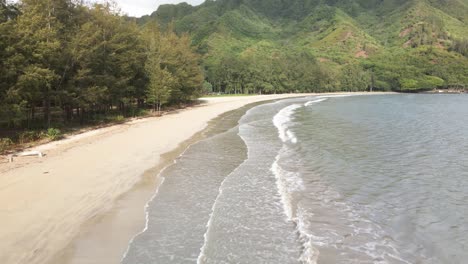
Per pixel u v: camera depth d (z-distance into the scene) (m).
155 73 41.53
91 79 28.27
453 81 136.25
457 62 142.00
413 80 133.62
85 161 15.93
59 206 10.35
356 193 12.27
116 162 15.93
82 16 29.36
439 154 18.86
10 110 19.75
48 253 7.71
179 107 53.59
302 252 8.03
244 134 25.70
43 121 27.44
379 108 54.47
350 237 8.83
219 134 25.62
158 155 17.89
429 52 152.38
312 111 48.41
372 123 33.25
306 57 136.62
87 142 20.97
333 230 9.23
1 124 24.12
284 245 8.38
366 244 8.46
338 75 133.00
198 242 8.49
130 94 39.50
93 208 10.38
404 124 32.50
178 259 7.68
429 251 8.14
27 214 9.66
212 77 107.44
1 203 10.43
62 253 7.75
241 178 13.99
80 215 9.82
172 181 13.45
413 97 99.75
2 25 18.95
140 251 8.00
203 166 15.87
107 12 33.84
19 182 12.50
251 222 9.72
